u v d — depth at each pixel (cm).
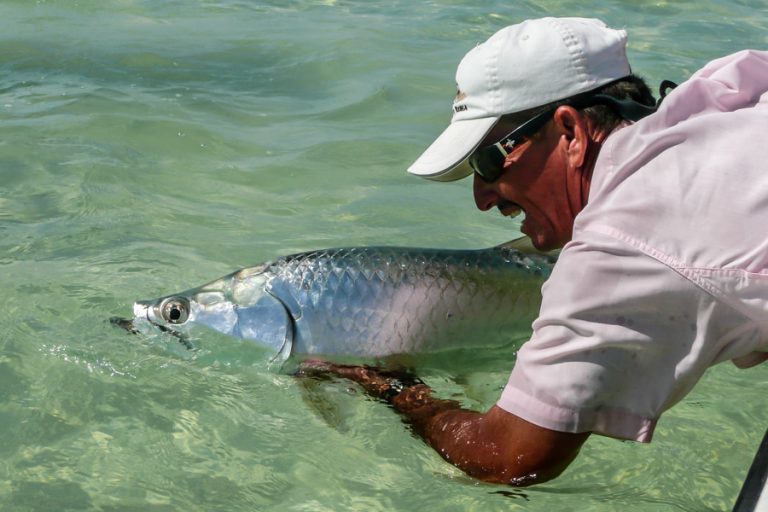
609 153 196
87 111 496
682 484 243
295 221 388
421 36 633
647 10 686
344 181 428
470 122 213
